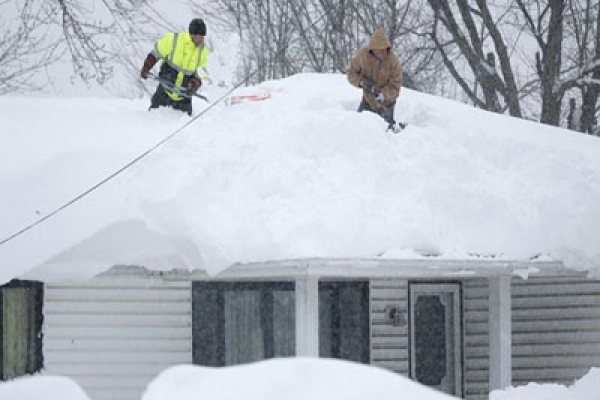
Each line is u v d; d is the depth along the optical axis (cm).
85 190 3447
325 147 3597
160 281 3634
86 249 3347
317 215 3384
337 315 3888
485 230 3606
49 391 1052
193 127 3772
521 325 4162
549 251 3666
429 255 3447
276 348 3650
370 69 3812
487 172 3791
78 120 3875
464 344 4206
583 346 4019
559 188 3816
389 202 3503
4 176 3472
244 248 3325
